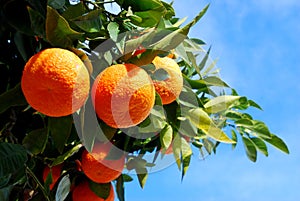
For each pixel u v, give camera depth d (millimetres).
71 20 823
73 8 824
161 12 899
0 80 847
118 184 962
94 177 901
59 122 806
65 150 905
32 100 760
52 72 747
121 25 891
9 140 862
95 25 834
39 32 803
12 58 850
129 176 1018
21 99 804
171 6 985
